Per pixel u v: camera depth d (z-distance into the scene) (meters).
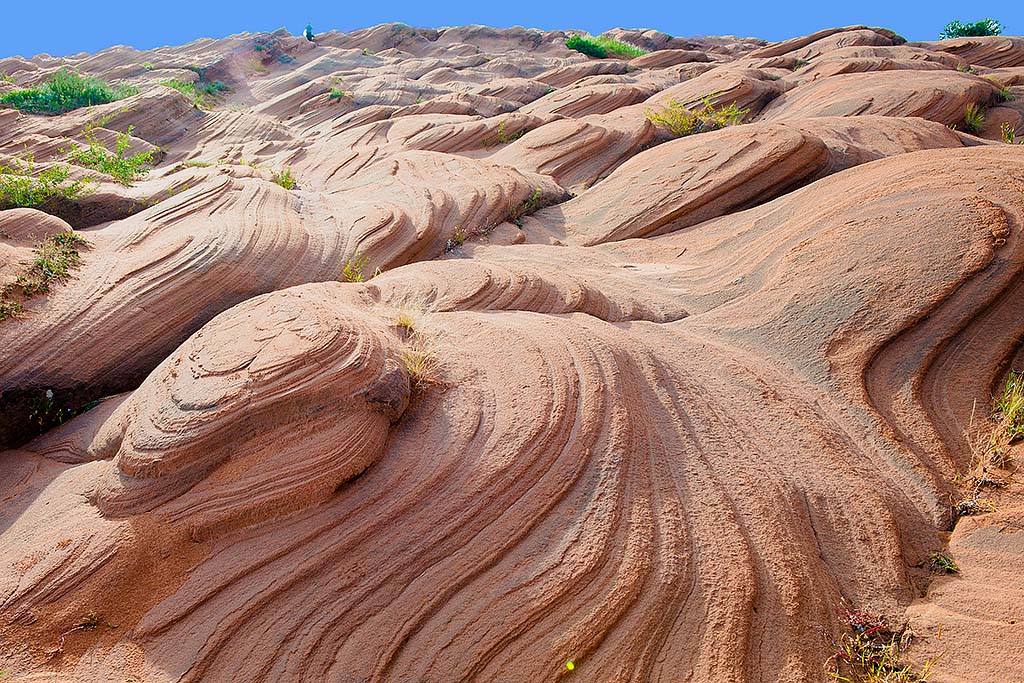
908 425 4.71
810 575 3.58
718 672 3.10
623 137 12.98
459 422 4.13
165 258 6.14
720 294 6.56
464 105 20.47
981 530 4.00
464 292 5.94
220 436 3.72
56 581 3.34
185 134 19.55
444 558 3.44
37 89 20.08
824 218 6.67
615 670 3.09
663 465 4.09
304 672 3.04
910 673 3.21
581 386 4.41
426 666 3.08
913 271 5.49
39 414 5.05
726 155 9.43
